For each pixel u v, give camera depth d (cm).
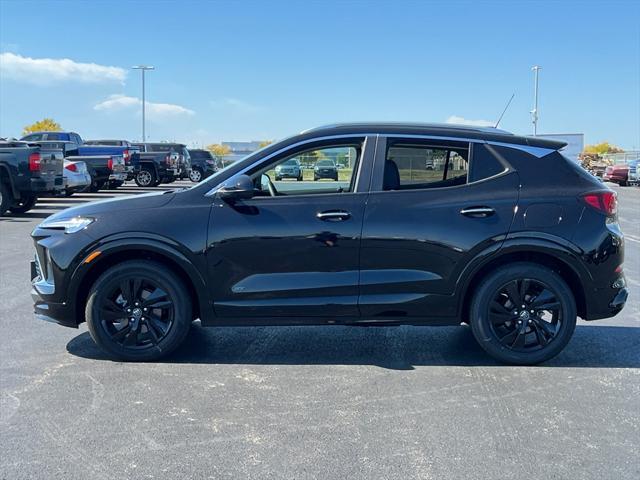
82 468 333
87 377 467
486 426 386
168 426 384
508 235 480
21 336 570
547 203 483
